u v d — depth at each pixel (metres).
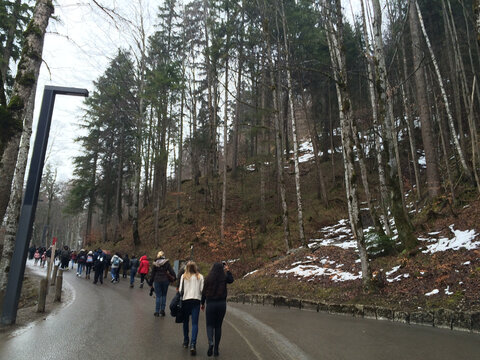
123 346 5.31
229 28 23.27
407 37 22.38
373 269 11.16
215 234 23.17
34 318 7.68
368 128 27.06
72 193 35.94
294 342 5.88
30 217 7.29
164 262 8.66
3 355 4.73
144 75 25.66
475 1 6.66
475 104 22.23
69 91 7.98
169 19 30.27
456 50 15.95
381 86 12.49
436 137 22.67
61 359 4.57
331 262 13.43
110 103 25.73
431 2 22.25
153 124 28.03
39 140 7.58
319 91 31.81
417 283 8.79
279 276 13.80
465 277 7.91
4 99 7.35
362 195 25.38
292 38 22.84
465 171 15.16
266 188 29.81
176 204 31.41
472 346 5.28
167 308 9.81
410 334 6.26
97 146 34.94
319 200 25.92
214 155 29.94
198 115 35.03
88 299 11.02
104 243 33.91
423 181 23.98
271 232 22.20
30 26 7.90
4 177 7.05
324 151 33.19
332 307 9.42
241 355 5.04
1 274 7.31
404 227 11.55
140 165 26.38
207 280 5.24
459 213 12.80
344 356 4.97
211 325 5.07
